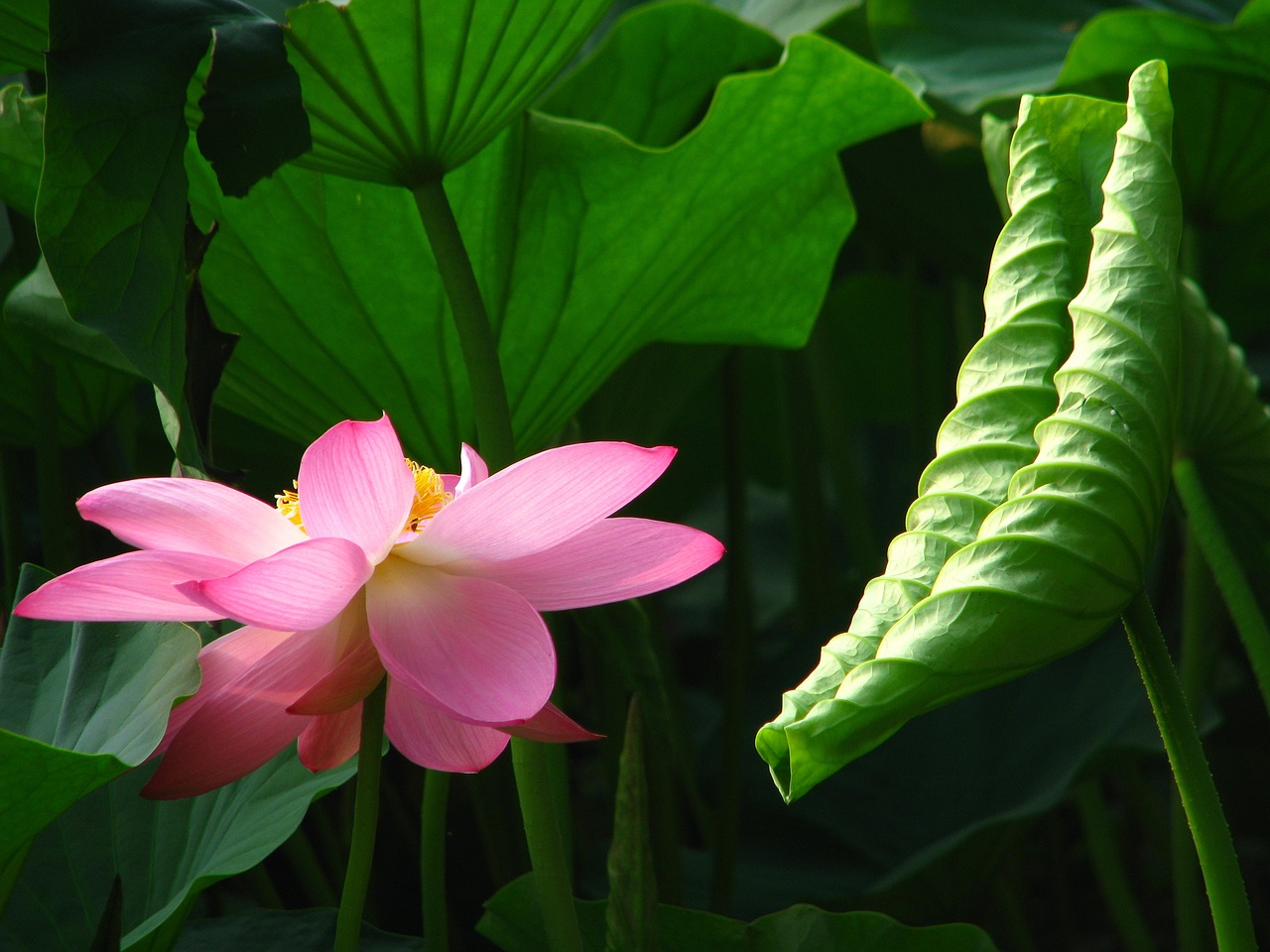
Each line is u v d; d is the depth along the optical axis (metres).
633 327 2.24
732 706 2.55
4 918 1.98
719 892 2.46
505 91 2.04
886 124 2.17
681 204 2.18
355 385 2.21
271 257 2.16
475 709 1.84
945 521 1.91
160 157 1.91
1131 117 1.91
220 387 2.22
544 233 2.17
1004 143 2.11
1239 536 2.24
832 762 1.87
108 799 2.04
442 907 2.06
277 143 1.91
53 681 1.97
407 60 2.00
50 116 1.88
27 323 2.15
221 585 1.81
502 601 1.86
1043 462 1.87
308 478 1.84
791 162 2.19
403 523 1.86
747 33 2.45
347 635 1.89
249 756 1.90
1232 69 2.33
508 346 2.20
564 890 1.98
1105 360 1.88
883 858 2.59
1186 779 1.90
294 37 1.97
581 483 1.86
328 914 2.10
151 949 1.95
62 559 2.29
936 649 1.86
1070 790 2.37
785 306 2.31
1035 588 1.86
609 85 2.55
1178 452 2.08
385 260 2.16
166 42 1.91
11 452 2.41
